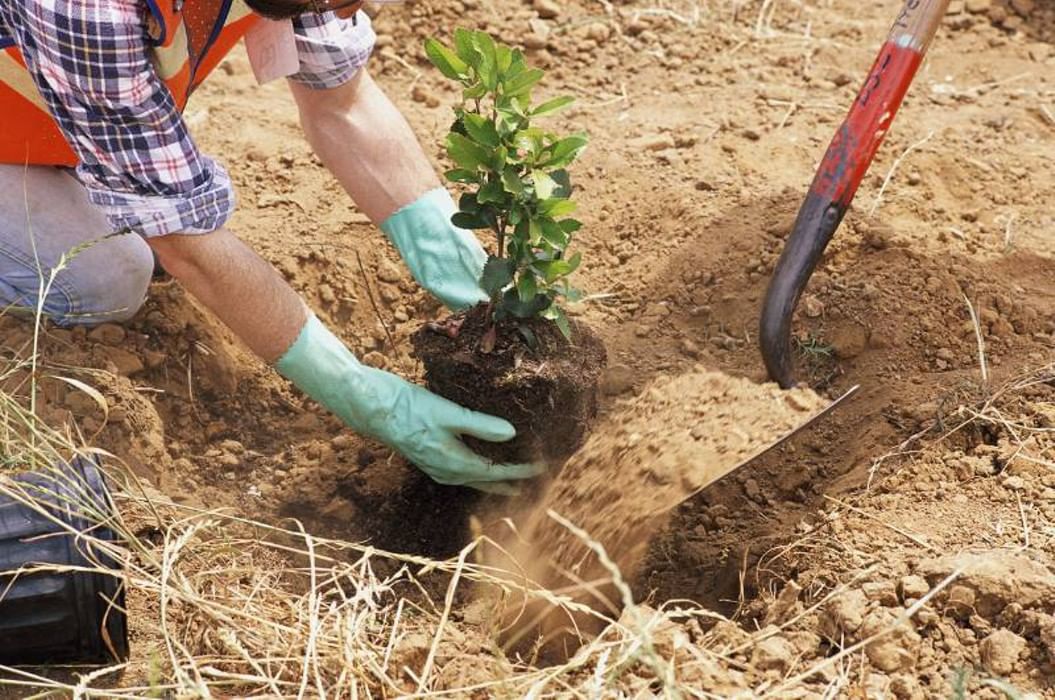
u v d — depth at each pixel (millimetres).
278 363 1848
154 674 1568
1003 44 2559
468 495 1962
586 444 1867
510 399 1832
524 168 1790
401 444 1874
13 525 1656
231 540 1816
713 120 2379
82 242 1943
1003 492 1800
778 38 2566
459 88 2477
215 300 1808
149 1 1661
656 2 2635
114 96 1687
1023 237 2164
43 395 1899
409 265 2000
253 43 1852
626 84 2486
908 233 2145
